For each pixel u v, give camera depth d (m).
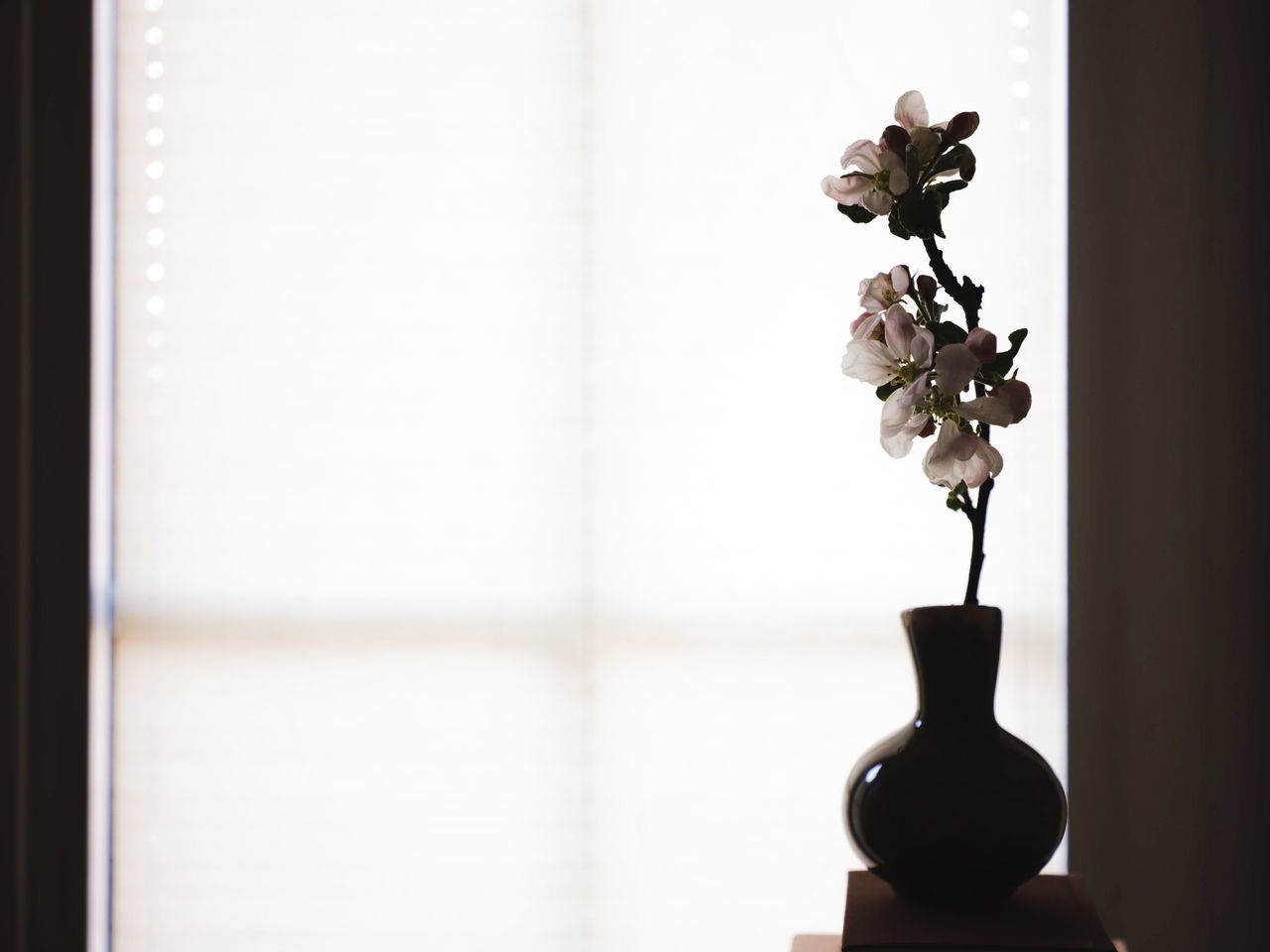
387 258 1.39
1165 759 1.32
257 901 1.38
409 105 1.40
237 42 1.41
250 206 1.40
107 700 1.40
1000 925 0.95
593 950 1.36
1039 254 1.35
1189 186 1.33
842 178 0.98
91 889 1.38
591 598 1.37
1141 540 1.33
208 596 1.39
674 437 1.37
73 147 1.40
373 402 1.39
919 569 1.35
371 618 1.38
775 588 1.36
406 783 1.38
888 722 1.35
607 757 1.36
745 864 1.35
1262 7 1.33
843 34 1.37
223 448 1.39
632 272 1.38
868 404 1.36
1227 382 1.33
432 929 1.37
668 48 1.38
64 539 1.39
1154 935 1.31
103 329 1.41
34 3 1.40
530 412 1.38
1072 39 1.34
